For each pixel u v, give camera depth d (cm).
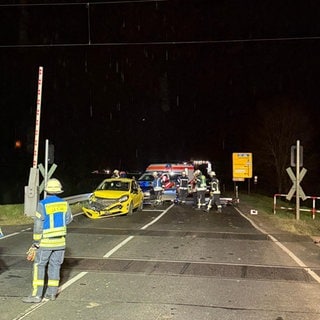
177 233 1500
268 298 773
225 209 2427
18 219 1752
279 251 1207
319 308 721
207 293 800
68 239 1355
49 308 708
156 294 790
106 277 906
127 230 1552
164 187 2983
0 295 775
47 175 1892
